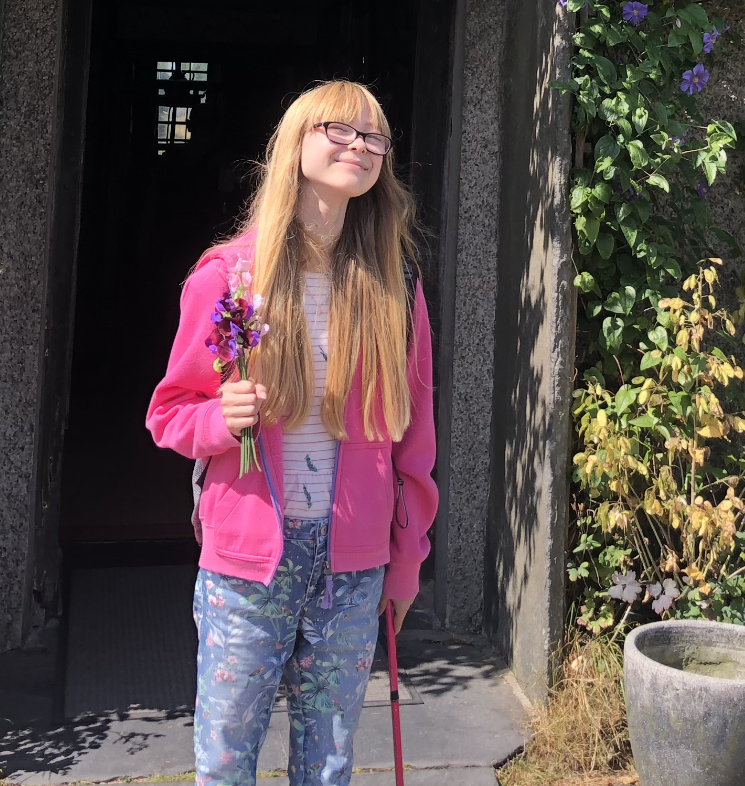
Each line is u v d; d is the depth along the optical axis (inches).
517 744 110.2
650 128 114.4
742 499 124.0
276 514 66.4
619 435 112.6
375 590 71.6
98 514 198.5
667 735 93.4
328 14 338.0
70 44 133.6
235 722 68.5
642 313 118.4
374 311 69.3
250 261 69.0
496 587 137.0
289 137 68.8
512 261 131.6
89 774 100.7
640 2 116.3
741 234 127.4
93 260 437.4
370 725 113.2
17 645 130.2
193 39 418.9
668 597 115.6
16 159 122.6
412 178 155.7
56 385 138.9
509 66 134.3
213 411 65.8
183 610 147.9
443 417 143.4
